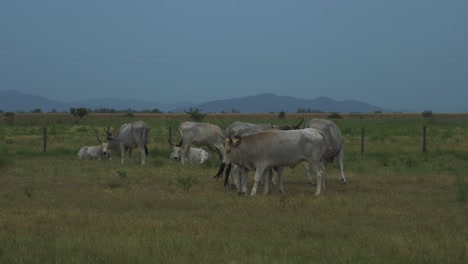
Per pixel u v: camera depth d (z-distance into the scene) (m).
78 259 8.70
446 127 62.66
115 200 14.85
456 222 12.21
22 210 13.11
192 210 13.59
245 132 18.12
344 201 14.73
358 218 12.64
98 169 22.58
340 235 10.78
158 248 9.34
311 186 18.41
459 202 15.02
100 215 12.48
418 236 10.49
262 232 11.01
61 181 18.77
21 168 22.45
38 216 12.23
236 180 17.70
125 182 18.56
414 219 12.57
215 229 11.16
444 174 21.36
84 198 15.09
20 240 9.90
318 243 10.02
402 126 64.19
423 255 9.09
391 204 14.62
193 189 16.95
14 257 8.74
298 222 12.02
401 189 17.56
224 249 9.34
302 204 14.27
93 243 9.73
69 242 9.75
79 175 20.45
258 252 9.26
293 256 9.04
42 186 17.53
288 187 18.12
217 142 24.48
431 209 13.91
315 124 18.31
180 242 9.75
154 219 12.13
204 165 23.64
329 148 18.33
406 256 9.05
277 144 15.76
